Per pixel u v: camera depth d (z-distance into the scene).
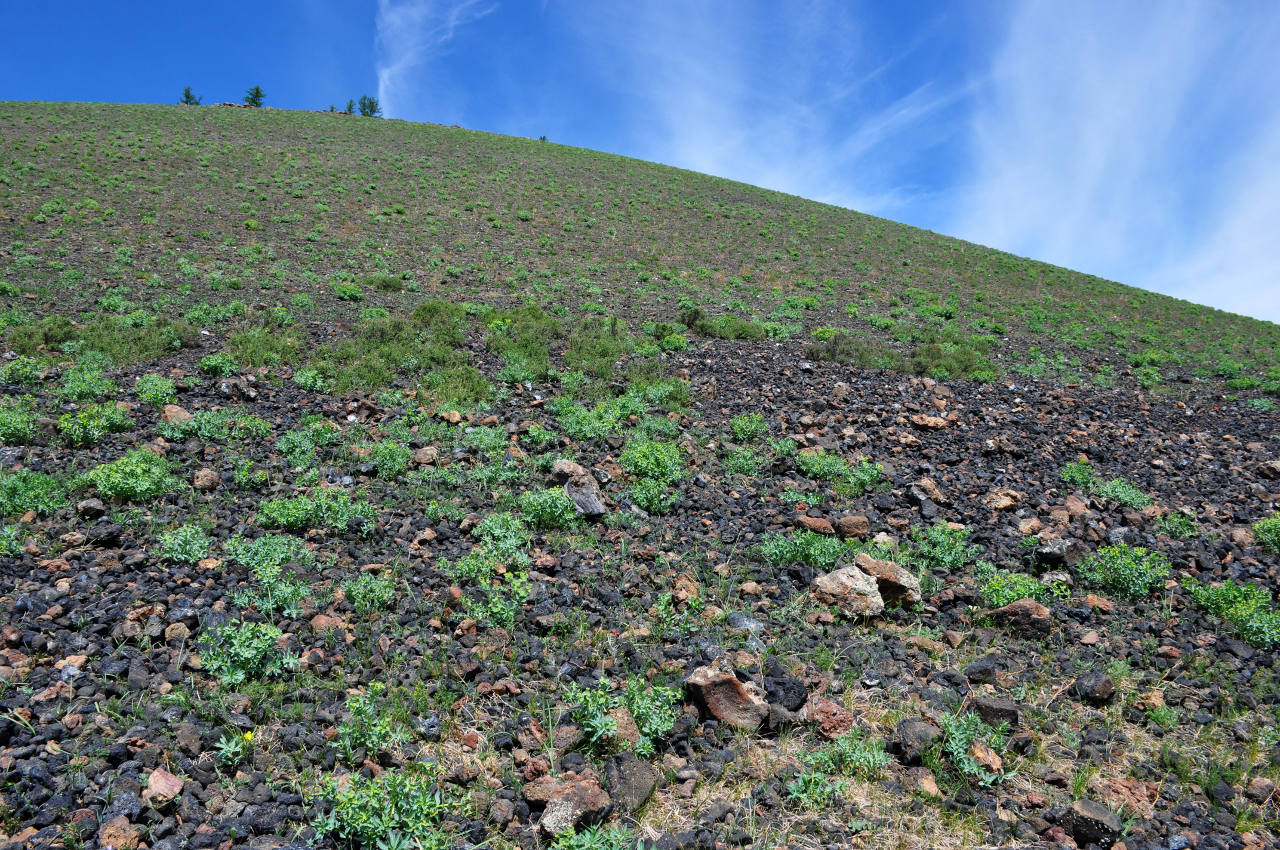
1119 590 6.86
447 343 15.40
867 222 54.28
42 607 5.01
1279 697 5.21
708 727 4.46
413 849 3.34
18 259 19.66
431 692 4.60
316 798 3.59
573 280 27.16
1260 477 11.60
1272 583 7.25
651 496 8.09
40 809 3.36
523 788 3.80
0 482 6.66
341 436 9.59
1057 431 13.41
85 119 49.00
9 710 3.93
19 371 10.34
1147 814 3.99
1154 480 10.95
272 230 29.25
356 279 22.94
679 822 3.75
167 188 33.88
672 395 12.95
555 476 8.43
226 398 10.80
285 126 58.28
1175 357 23.81
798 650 5.44
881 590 6.30
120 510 6.75
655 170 63.66
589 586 6.13
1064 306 34.06
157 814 3.42
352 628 5.20
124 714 4.13
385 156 51.56
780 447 10.49
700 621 5.77
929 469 10.30
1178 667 5.59
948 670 5.34
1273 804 4.14
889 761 4.32
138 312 15.16
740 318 23.12
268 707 4.25
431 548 6.69
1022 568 7.21
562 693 4.62
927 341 22.66
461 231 34.34
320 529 6.76
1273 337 32.94
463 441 9.63
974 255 46.53
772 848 3.61
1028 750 4.49
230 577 5.70
